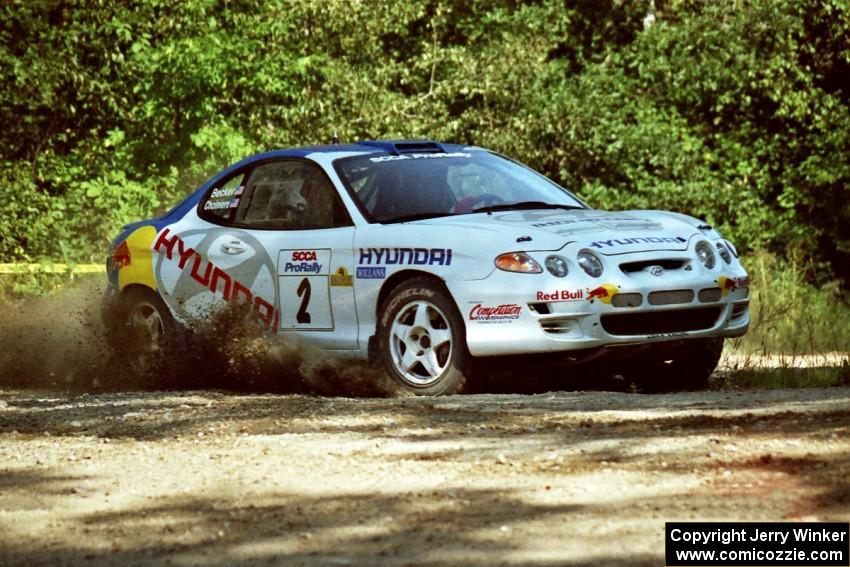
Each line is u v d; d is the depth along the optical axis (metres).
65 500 9.48
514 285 14.91
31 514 9.10
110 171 34.38
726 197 36.69
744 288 16.22
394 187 16.98
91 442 11.91
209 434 12.00
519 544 7.78
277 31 34.62
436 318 15.65
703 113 39.47
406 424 12.11
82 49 35.75
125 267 18.91
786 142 38.78
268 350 17.22
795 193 37.56
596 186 37.06
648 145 37.03
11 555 8.06
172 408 13.90
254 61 34.62
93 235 32.03
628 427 11.38
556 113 37.19
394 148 17.91
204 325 17.83
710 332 15.67
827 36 39.41
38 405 14.95
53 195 34.81
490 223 15.68
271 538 8.16
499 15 40.00
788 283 30.77
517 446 10.73
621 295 14.91
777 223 37.22
